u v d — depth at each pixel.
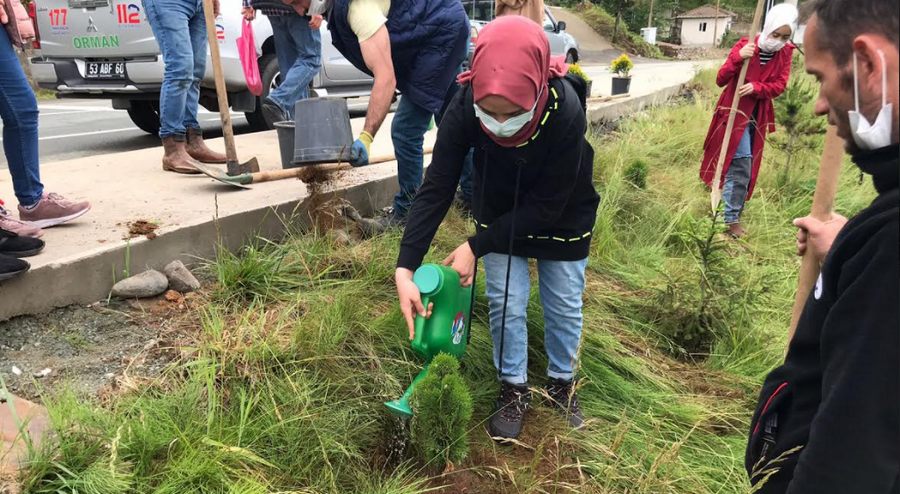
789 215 5.11
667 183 5.39
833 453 0.94
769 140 5.72
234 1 5.94
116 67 5.62
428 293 1.90
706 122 7.28
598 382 2.58
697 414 2.47
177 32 3.82
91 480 1.63
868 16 0.90
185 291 2.73
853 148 1.00
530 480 2.00
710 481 2.15
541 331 2.80
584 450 2.20
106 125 8.14
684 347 3.12
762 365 2.94
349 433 2.04
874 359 0.89
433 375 1.88
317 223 3.23
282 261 2.92
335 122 2.99
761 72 4.45
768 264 4.15
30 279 2.37
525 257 2.18
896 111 0.90
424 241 1.99
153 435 1.81
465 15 3.15
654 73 16.83
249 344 2.30
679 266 3.73
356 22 2.87
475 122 1.85
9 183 3.74
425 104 3.11
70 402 1.86
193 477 1.72
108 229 2.86
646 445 2.22
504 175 2.00
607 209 4.19
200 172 3.98
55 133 7.42
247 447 1.85
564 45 12.85
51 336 2.35
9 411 1.94
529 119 1.70
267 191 3.56
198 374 2.05
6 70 2.62
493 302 2.24
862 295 0.91
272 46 6.36
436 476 1.97
